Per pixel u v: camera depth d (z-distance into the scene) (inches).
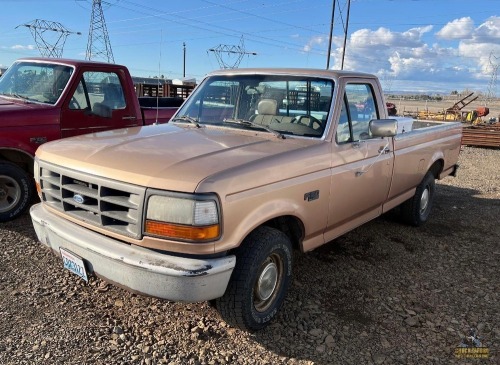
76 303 143.4
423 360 125.9
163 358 119.6
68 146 135.9
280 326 137.9
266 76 169.5
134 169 113.8
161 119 278.1
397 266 189.5
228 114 169.5
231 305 122.0
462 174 436.1
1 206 207.3
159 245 109.7
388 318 146.9
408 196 225.0
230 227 112.3
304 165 136.3
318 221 147.3
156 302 146.6
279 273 136.9
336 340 132.8
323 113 155.5
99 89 242.2
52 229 128.0
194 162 116.3
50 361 115.1
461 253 209.0
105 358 117.9
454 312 152.8
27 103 226.7
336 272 179.2
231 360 120.8
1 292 146.9
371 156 173.3
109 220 118.6
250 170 118.0
